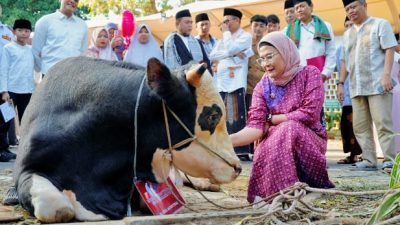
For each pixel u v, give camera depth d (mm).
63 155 3971
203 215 3475
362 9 7391
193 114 4047
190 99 4035
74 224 3381
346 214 3459
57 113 4109
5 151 8797
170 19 14477
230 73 8375
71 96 4117
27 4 25109
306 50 7465
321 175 4445
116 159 4027
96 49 8484
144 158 4078
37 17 25031
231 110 8422
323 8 12969
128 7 21094
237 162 4164
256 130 4535
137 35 7941
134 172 4070
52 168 3980
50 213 3639
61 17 7656
